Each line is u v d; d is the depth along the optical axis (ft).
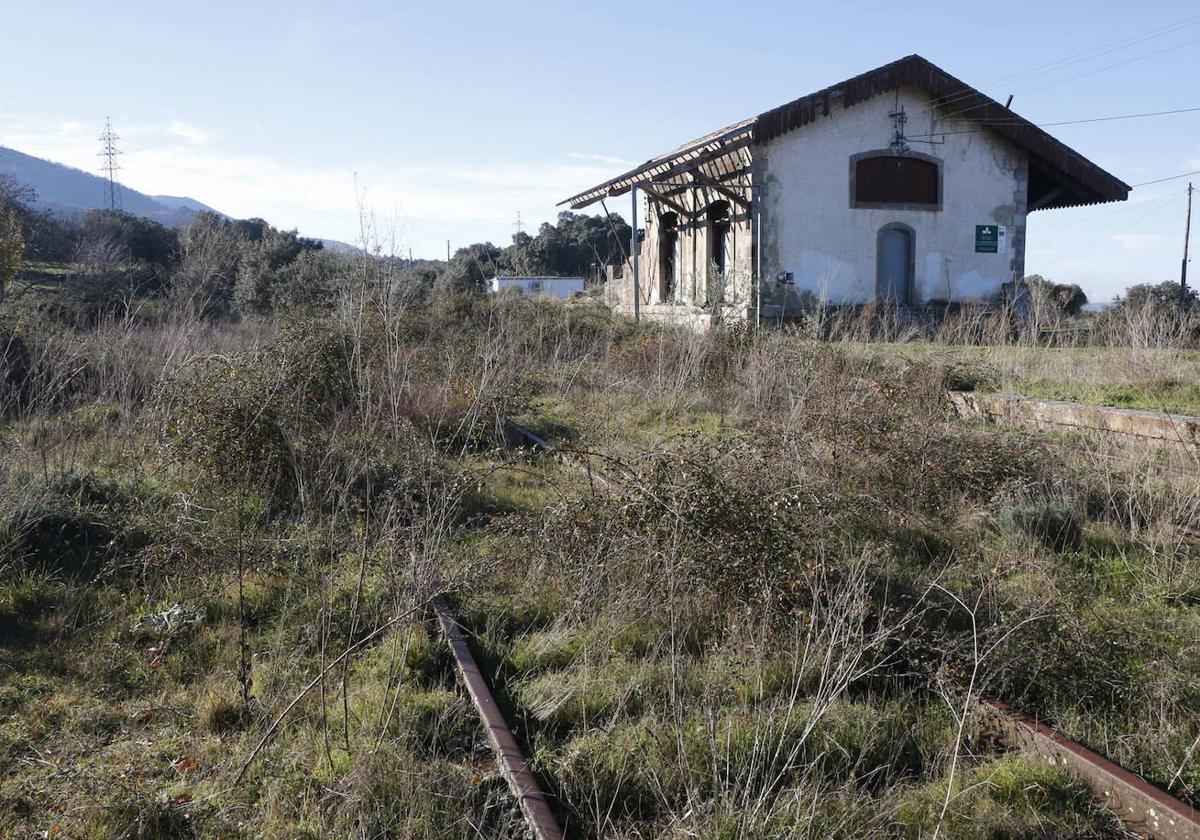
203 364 28.96
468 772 12.81
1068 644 15.23
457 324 59.67
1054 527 21.76
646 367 47.52
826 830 11.30
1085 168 78.13
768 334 49.21
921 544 21.83
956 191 79.00
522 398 38.60
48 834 11.41
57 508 22.38
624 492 19.65
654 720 13.62
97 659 16.58
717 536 17.83
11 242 68.44
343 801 12.01
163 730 14.20
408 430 28.63
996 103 76.38
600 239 148.56
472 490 25.98
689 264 88.12
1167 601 18.40
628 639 17.02
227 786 12.53
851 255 77.20
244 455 25.32
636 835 11.48
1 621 18.12
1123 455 27.91
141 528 22.36
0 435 30.04
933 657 15.57
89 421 32.73
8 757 13.24
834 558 18.98
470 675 15.47
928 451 25.40
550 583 19.54
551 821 11.45
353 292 37.04
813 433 26.55
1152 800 11.48
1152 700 14.25
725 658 15.78
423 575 17.93
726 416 38.75
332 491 23.81
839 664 14.33
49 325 41.68
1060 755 12.84
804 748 13.05
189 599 19.03
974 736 13.85
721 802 11.71
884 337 58.59
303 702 14.75
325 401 30.68
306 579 19.74
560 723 14.46
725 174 79.77
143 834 11.61
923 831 11.56
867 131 76.54
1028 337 51.13
